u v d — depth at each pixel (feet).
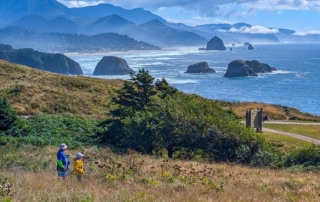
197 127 93.04
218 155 91.40
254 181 58.03
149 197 36.50
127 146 93.45
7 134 92.22
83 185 41.75
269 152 92.58
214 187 47.98
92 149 86.07
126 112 98.94
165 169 62.80
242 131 93.40
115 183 44.91
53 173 52.06
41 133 99.66
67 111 138.62
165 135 92.58
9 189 32.76
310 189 51.19
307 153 88.89
